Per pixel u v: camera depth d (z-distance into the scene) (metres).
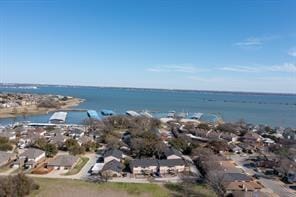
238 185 57.91
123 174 65.88
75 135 107.44
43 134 107.25
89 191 55.59
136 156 81.75
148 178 64.31
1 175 62.97
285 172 67.81
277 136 122.31
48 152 79.69
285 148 93.12
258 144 105.56
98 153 84.94
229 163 76.25
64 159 71.06
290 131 131.38
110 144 88.81
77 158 75.00
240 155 90.12
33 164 69.88
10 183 50.38
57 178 62.44
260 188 59.09
